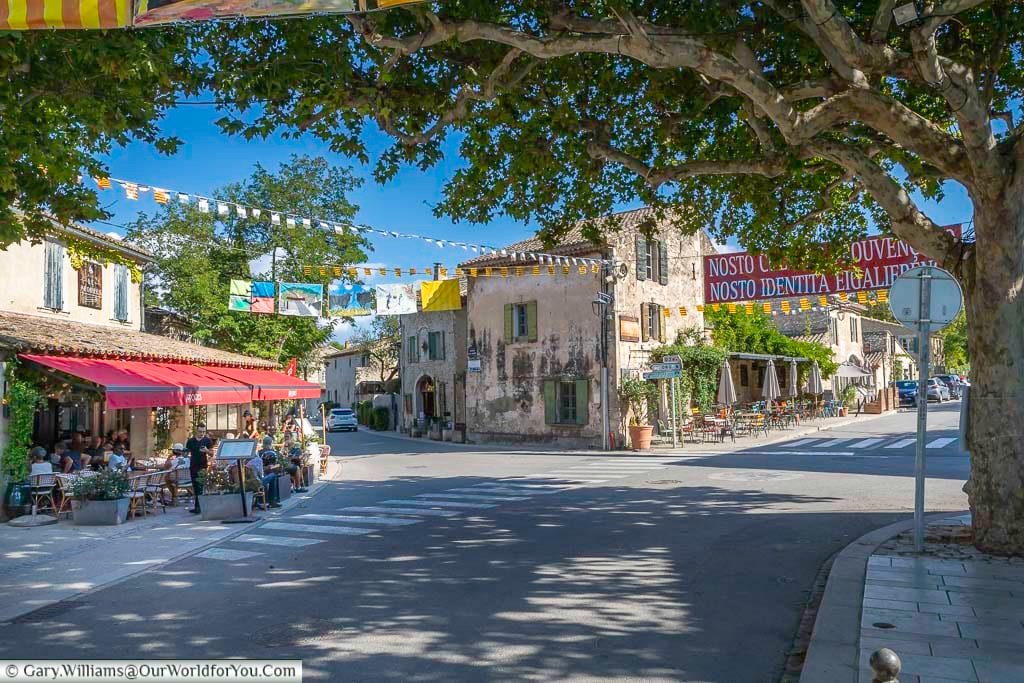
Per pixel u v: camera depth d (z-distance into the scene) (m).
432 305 28.92
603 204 12.96
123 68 7.06
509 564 8.71
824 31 7.43
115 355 15.99
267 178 28.95
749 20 9.28
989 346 8.11
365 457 27.27
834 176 12.34
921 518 8.35
